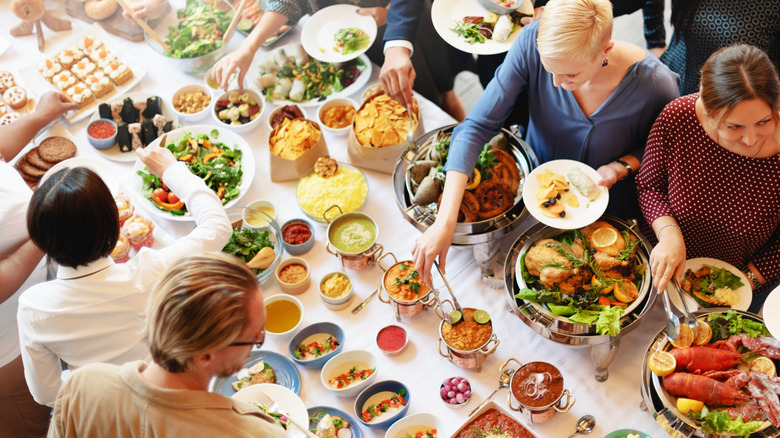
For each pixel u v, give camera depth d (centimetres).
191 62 290
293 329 206
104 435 116
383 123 245
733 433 159
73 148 269
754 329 176
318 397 198
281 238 230
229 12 306
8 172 218
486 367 199
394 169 228
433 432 180
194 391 112
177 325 105
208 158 257
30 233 160
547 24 175
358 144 246
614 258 193
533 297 190
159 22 308
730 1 234
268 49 304
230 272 112
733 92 160
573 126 213
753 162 183
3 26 330
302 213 247
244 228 233
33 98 297
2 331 228
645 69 196
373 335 211
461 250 232
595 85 200
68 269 165
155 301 109
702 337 178
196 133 268
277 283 228
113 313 168
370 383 196
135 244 233
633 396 189
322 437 180
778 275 199
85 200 154
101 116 279
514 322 209
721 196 193
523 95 246
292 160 246
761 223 194
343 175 245
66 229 154
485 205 213
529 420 182
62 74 298
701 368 171
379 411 188
